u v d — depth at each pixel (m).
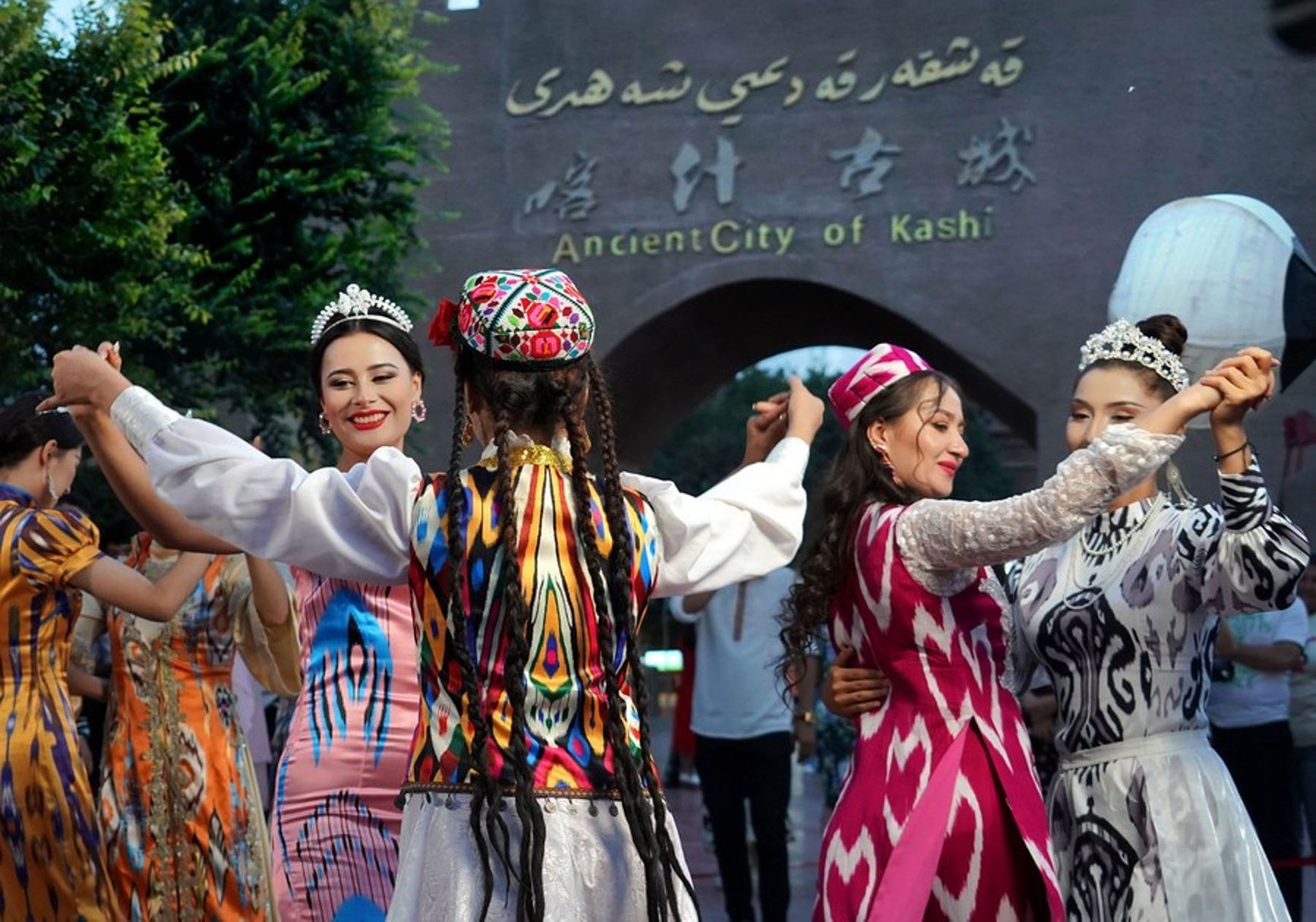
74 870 5.29
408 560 3.28
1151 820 4.43
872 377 4.57
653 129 17.77
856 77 17.47
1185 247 6.73
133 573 5.30
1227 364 3.92
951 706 4.30
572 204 17.77
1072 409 4.87
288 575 6.13
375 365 4.97
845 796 4.48
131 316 11.59
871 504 4.50
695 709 9.27
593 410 3.40
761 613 9.07
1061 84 17.02
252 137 13.11
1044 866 4.18
